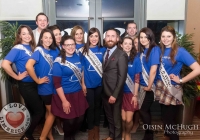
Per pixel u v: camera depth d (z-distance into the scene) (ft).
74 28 8.14
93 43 7.46
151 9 10.74
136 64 7.06
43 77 6.84
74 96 6.73
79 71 6.74
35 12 10.62
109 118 7.46
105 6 11.17
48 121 7.25
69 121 6.72
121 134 8.45
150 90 6.82
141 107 7.27
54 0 10.87
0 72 10.37
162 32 6.13
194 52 9.62
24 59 7.01
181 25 10.84
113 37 6.91
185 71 8.31
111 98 6.75
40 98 7.38
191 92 9.07
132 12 11.23
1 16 10.58
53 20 11.03
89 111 7.84
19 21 10.76
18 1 10.50
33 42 7.31
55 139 8.41
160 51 6.37
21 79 6.92
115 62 6.72
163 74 6.18
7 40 9.12
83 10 11.18
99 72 7.52
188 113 9.37
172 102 6.15
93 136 8.02
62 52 6.48
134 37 8.29
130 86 7.21
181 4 10.63
